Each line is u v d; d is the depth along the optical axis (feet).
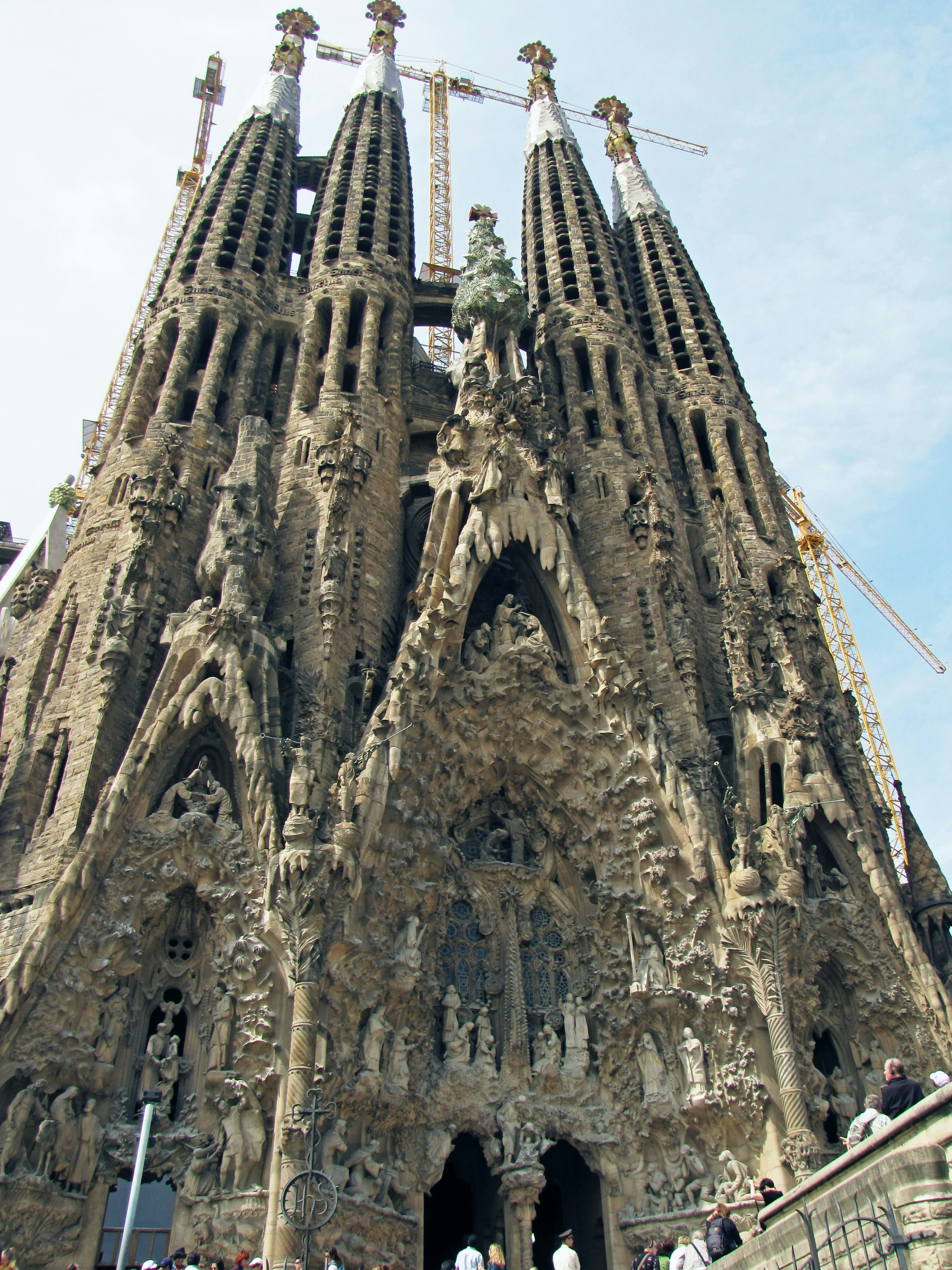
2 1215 77.87
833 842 116.16
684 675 132.05
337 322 164.55
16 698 116.06
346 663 121.70
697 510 163.84
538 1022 108.99
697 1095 97.50
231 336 156.35
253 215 176.24
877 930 110.42
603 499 155.33
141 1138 72.38
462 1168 110.32
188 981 95.45
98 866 93.15
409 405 165.68
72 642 117.39
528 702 117.80
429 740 111.14
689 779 113.60
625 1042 104.68
